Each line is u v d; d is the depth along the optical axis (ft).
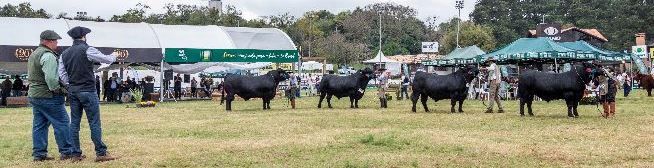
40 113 27.32
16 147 32.60
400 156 28.07
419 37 370.12
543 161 26.58
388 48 343.26
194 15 259.60
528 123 45.42
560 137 35.53
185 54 100.94
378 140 33.06
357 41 342.64
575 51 84.02
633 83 132.98
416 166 25.44
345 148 31.24
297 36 320.09
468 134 37.47
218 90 110.52
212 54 103.24
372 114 57.31
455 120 48.80
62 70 26.58
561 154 28.45
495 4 376.27
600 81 51.47
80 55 26.22
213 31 114.11
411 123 46.65
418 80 60.39
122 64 106.22
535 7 366.02
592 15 347.97
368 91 129.29
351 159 27.14
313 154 29.25
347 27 355.97
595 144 31.99
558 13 366.84
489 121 47.57
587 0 358.23
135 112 65.57
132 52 97.35
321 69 215.72
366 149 30.76
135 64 110.01
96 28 100.63
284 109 68.28
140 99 81.20
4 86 88.89
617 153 28.55
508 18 367.45
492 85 57.88
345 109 66.69
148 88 99.30
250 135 38.27
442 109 64.44
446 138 34.96
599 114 54.03
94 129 26.86
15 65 113.39
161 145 32.89
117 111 67.82
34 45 91.40
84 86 26.40
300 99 96.68
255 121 49.42
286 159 27.73
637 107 64.34
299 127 43.52
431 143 32.55
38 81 26.91
